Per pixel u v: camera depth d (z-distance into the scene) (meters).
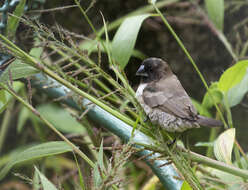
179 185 4.46
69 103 5.11
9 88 4.37
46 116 7.60
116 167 3.66
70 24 8.82
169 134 6.28
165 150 4.27
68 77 5.04
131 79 9.75
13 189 9.17
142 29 10.18
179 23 10.30
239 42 10.14
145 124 4.71
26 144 10.64
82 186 4.05
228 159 5.09
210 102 7.32
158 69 7.04
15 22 4.90
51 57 7.13
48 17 5.90
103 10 9.40
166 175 4.54
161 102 6.03
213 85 7.22
